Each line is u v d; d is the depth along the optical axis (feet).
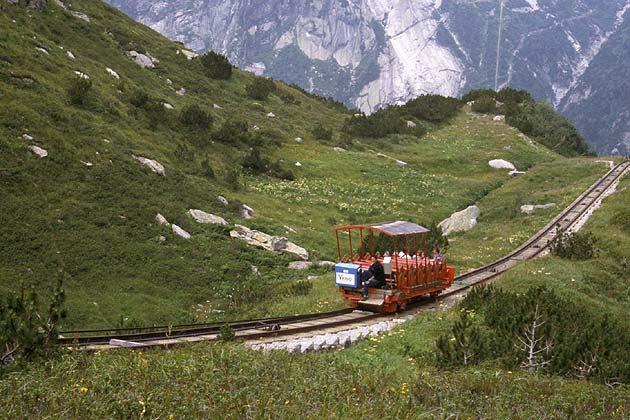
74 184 109.19
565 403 35.88
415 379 39.96
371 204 175.32
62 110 131.95
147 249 101.45
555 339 51.01
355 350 52.49
